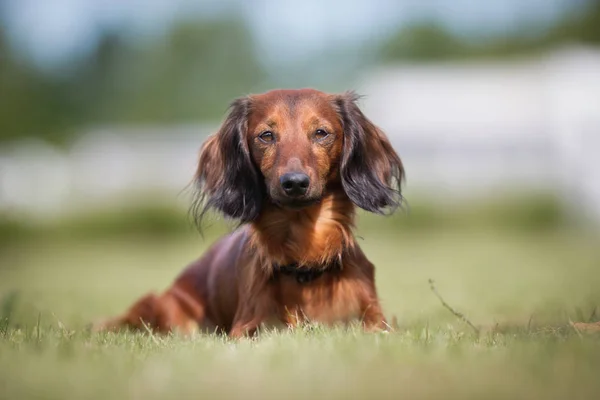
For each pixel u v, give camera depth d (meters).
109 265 16.44
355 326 5.36
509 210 24.03
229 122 6.01
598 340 4.39
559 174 27.50
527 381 3.59
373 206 5.96
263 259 5.77
